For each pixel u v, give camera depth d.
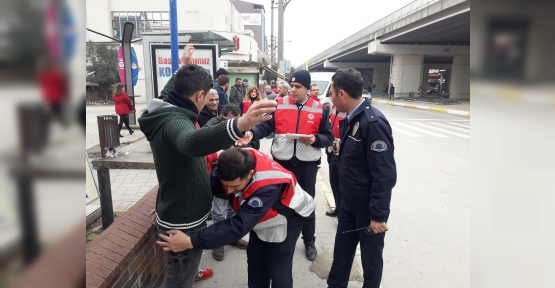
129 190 4.55
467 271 3.10
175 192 1.78
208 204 1.95
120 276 2.02
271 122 3.42
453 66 28.89
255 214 1.84
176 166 1.73
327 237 3.73
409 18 21.72
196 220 1.87
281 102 3.41
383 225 2.18
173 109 1.71
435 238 3.74
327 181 5.93
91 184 3.44
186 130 1.52
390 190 2.16
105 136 5.85
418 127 12.35
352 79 2.24
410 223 4.11
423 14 19.91
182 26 33.12
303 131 3.28
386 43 28.50
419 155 7.80
